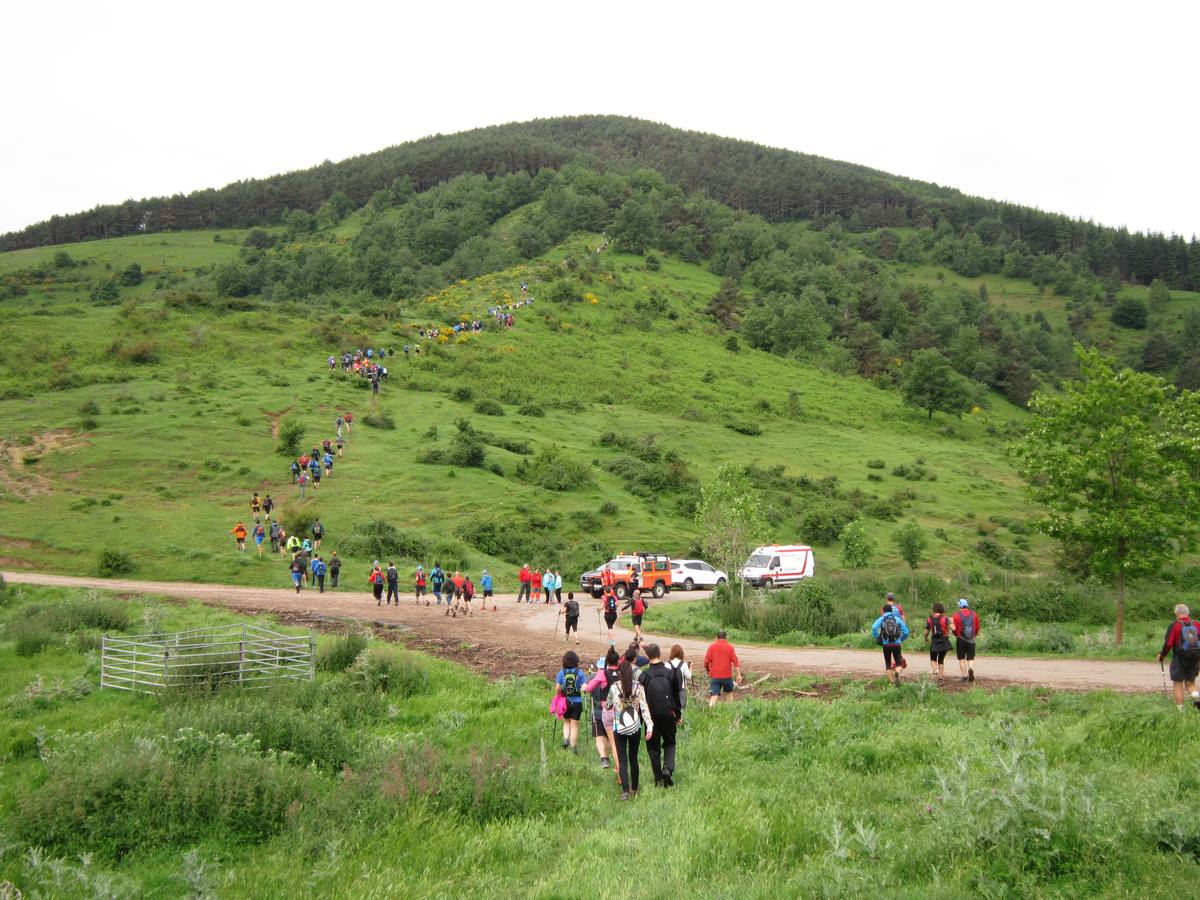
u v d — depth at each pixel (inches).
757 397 3705.7
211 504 1760.6
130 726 472.4
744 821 295.3
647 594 1517.0
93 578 1355.8
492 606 1263.5
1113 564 960.9
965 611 661.3
